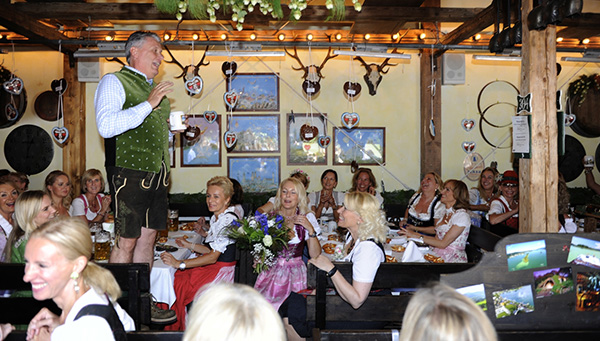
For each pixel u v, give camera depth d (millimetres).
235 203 5137
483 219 5246
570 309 2146
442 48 5992
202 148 7238
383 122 7332
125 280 2504
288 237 3467
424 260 3719
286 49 7148
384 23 5648
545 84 3785
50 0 5422
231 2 3906
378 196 5926
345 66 7266
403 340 1143
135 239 2693
